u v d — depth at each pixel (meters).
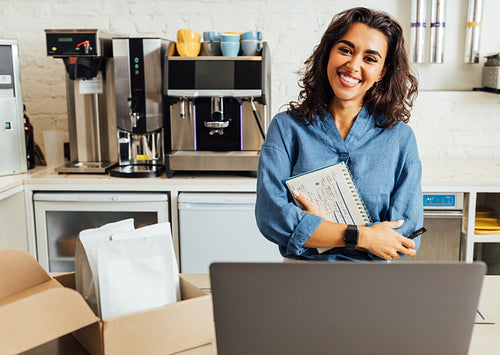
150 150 3.08
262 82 2.81
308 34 3.33
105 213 3.00
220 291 0.90
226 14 3.33
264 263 0.88
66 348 1.22
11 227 2.91
